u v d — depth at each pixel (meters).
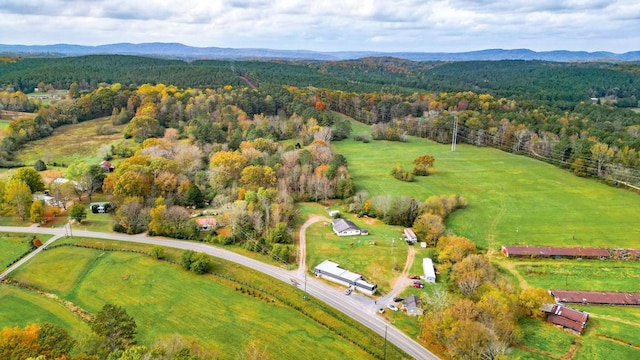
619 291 101.44
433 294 94.12
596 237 127.44
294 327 88.00
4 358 61.31
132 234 123.81
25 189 131.25
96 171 151.12
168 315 91.12
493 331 78.06
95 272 105.56
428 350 81.75
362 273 106.94
